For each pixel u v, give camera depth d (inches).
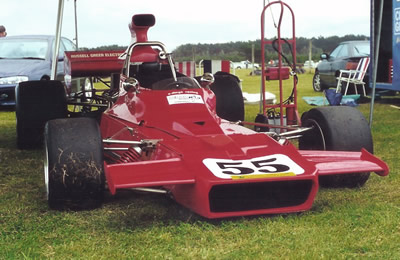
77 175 138.0
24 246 116.6
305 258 105.4
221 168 123.4
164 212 141.6
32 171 201.3
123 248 114.8
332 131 159.5
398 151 225.5
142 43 198.2
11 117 373.7
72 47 467.2
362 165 131.1
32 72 401.4
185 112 157.8
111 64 259.0
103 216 139.3
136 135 156.9
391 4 434.6
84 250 114.7
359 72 474.6
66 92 258.8
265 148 136.6
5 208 148.9
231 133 149.0
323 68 569.6
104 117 191.0
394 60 410.6
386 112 378.6
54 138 140.0
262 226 126.0
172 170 124.0
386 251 110.0
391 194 156.8
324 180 166.1
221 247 114.0
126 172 121.6
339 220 130.1
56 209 144.0
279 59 226.5
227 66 311.6
